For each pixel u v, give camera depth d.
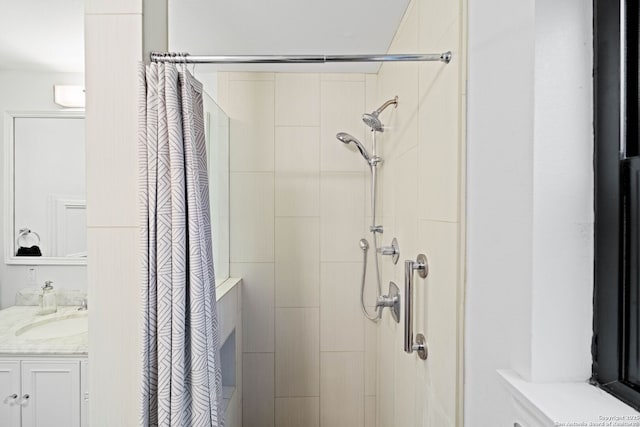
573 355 0.85
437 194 1.35
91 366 1.20
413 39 1.66
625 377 0.77
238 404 2.41
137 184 1.19
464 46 1.16
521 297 0.89
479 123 1.09
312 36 2.03
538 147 0.85
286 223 2.56
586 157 0.85
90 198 1.19
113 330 1.20
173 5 1.71
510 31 0.94
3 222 2.44
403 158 1.82
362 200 2.56
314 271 2.57
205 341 1.19
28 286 2.46
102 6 1.18
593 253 0.85
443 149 1.29
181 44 2.11
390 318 2.14
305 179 2.55
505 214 0.96
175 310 1.14
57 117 2.45
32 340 1.94
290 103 2.54
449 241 1.24
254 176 2.54
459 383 1.17
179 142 1.18
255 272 2.55
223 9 1.75
